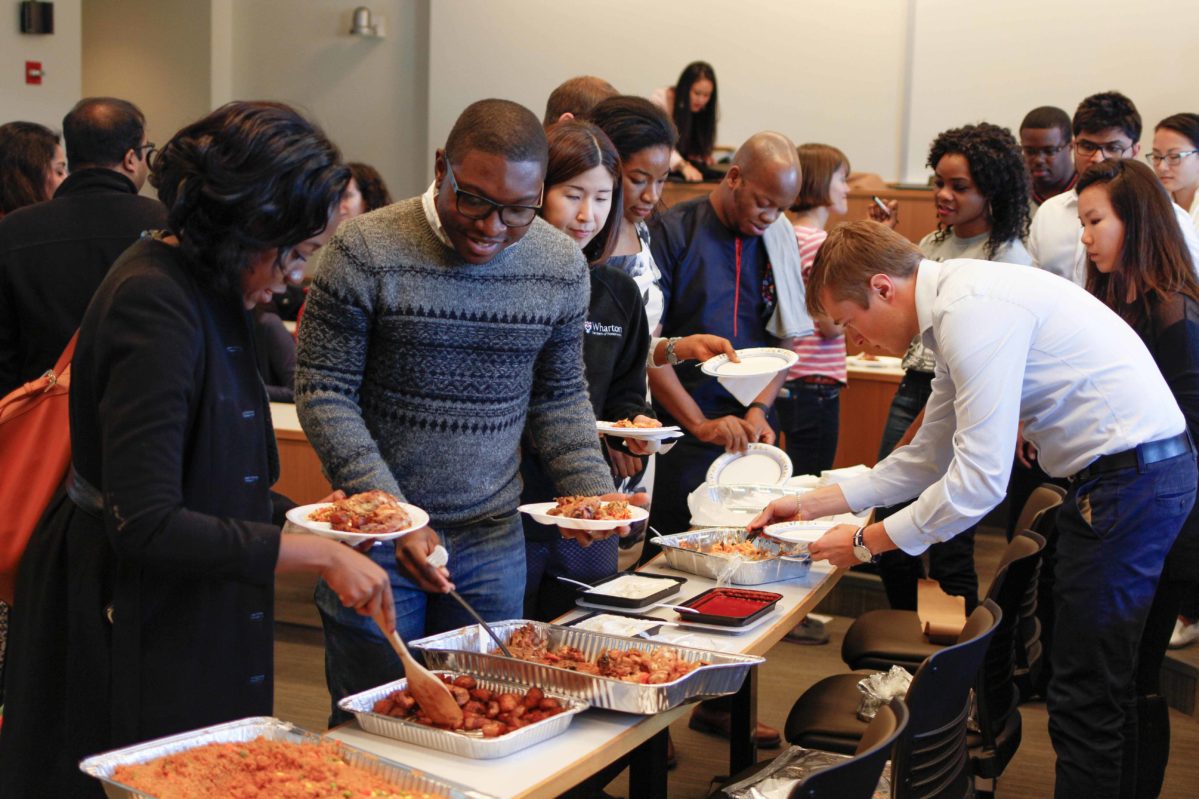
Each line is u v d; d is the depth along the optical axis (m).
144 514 1.43
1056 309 2.37
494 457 2.01
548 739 1.62
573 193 2.35
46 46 8.02
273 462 1.73
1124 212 2.81
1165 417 2.45
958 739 1.98
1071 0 7.57
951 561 3.91
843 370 4.25
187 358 1.50
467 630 1.88
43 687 1.63
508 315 1.94
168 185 1.51
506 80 9.11
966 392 2.25
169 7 9.82
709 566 2.51
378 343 1.93
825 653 4.27
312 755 1.44
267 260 1.56
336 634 1.96
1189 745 3.54
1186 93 7.35
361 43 9.57
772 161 3.21
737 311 3.42
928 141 8.09
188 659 1.60
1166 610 2.78
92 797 1.60
